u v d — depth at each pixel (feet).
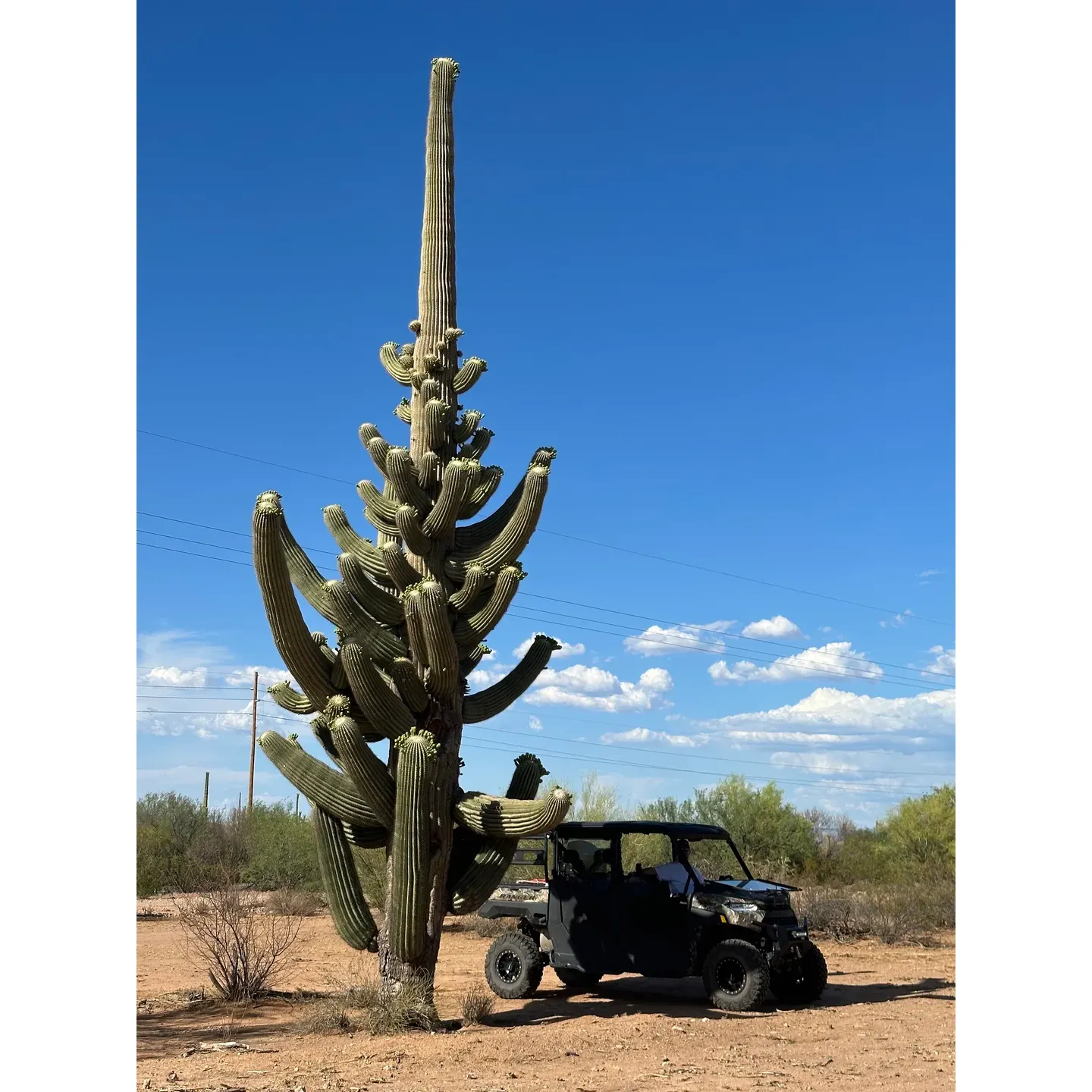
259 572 34.86
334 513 41.24
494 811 37.27
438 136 42.68
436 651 36.76
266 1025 37.19
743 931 41.01
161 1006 41.81
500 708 40.34
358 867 73.92
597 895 42.73
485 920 70.69
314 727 38.91
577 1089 26.27
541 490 38.88
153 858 106.22
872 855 107.14
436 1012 36.42
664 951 41.09
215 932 47.29
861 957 59.47
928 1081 27.02
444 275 41.91
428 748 35.45
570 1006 41.24
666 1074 28.17
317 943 64.44
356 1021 36.04
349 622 37.11
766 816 103.76
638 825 42.88
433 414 40.16
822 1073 28.22
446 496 38.60
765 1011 39.34
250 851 105.19
